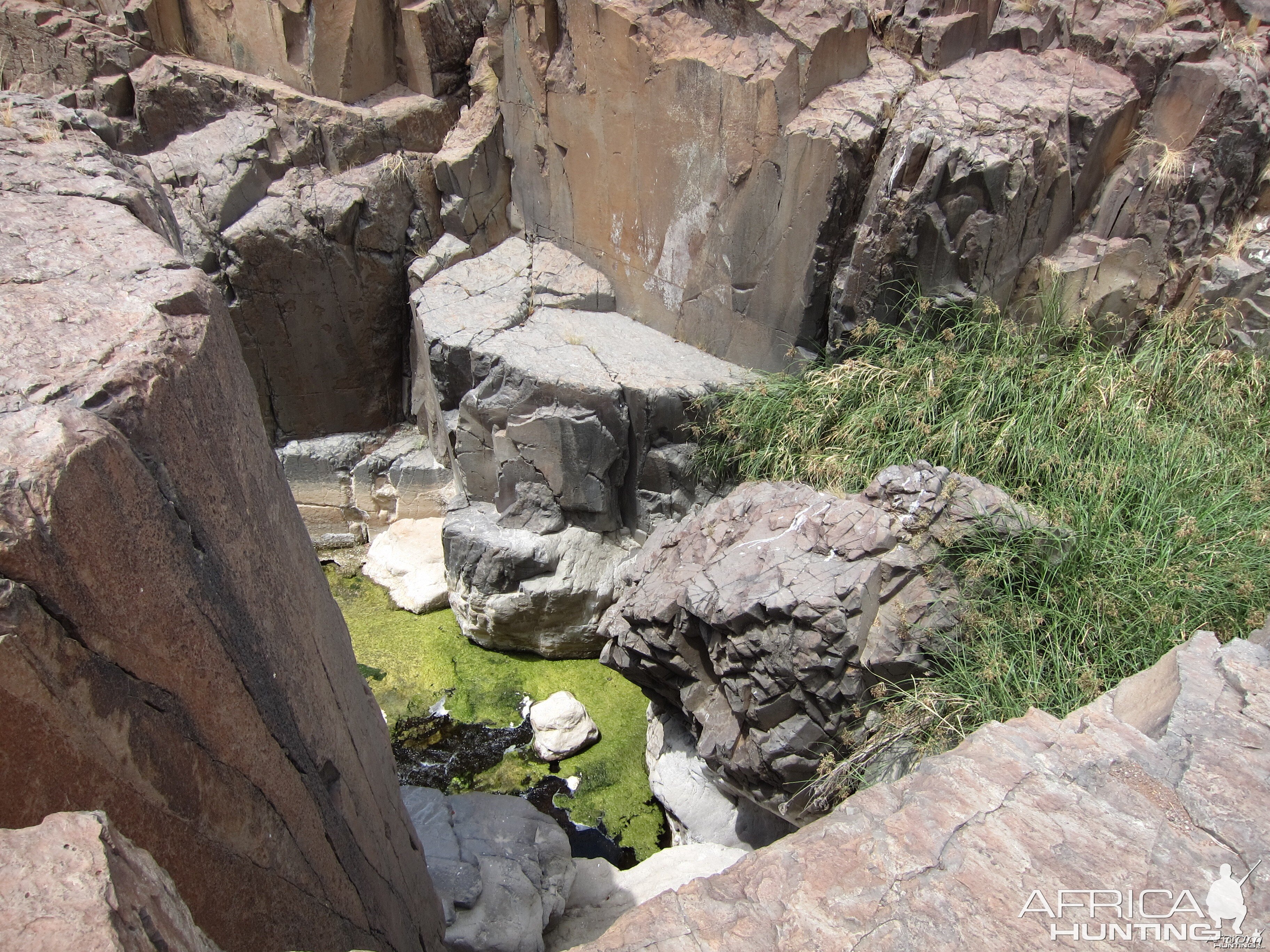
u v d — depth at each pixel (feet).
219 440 6.34
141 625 5.23
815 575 13.24
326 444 22.70
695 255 19.01
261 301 20.58
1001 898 6.04
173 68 20.51
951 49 17.19
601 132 19.43
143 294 6.11
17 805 4.39
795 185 16.65
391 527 22.76
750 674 13.70
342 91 21.15
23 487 4.42
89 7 20.83
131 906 4.01
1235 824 6.45
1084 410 15.74
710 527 15.25
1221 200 17.10
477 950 12.57
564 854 14.58
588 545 19.70
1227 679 7.68
